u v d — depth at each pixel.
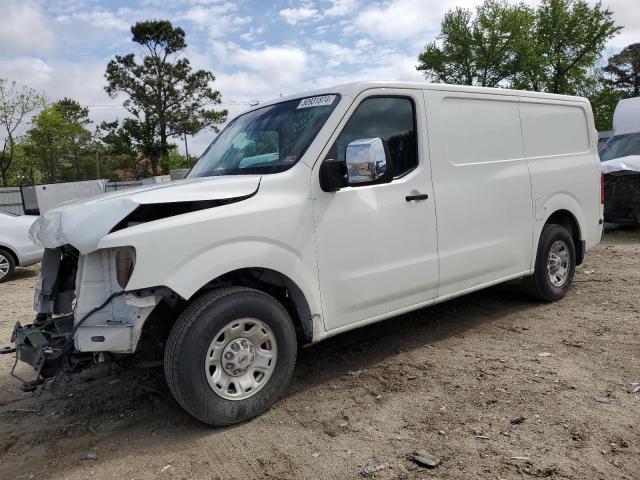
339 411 3.71
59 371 3.44
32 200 18.25
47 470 3.23
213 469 3.11
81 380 4.58
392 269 4.28
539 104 5.68
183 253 3.32
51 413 4.02
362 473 2.96
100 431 3.68
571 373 4.04
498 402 3.65
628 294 6.09
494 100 5.17
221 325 3.41
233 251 3.49
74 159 63.69
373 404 3.77
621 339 4.68
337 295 4.00
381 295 4.23
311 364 4.59
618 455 2.95
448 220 4.66
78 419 3.89
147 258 3.22
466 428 3.34
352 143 3.69
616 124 12.44
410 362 4.49
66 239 3.33
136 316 3.31
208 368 3.40
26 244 10.34
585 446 3.05
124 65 48.06
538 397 3.68
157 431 3.61
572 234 6.24
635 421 3.29
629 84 60.28
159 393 4.21
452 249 4.71
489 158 5.09
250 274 3.87
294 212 3.76
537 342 4.76
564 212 6.02
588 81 47.28
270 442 3.36
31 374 4.86
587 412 3.43
